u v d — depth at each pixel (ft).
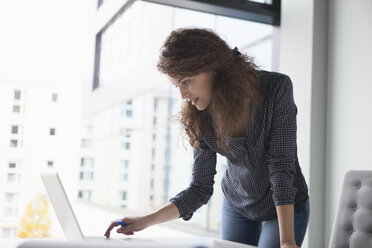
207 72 3.30
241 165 3.97
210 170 4.09
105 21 15.97
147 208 32.17
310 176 7.25
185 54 3.16
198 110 3.79
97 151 35.45
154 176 31.81
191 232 14.30
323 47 7.49
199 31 3.29
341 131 7.09
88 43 14.08
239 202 4.30
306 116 7.38
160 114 27.25
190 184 4.12
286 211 3.31
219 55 3.27
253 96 3.50
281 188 3.37
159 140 28.73
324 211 7.31
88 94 34.53
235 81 3.33
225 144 3.71
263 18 8.15
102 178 35.14
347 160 6.93
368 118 6.61
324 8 7.54
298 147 7.50
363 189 4.24
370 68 6.65
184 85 3.36
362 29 6.86
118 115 33.50
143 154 32.83
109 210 34.27
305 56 7.50
